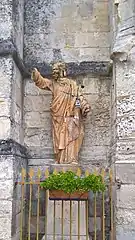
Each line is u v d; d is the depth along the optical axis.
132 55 7.47
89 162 8.66
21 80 8.80
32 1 9.41
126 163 7.07
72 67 8.99
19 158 7.73
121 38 7.64
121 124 7.32
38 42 9.23
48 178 6.70
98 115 8.85
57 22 9.34
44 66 9.03
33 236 8.36
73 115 8.22
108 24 9.30
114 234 7.40
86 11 9.39
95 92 8.94
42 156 8.71
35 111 8.93
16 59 7.93
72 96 8.26
